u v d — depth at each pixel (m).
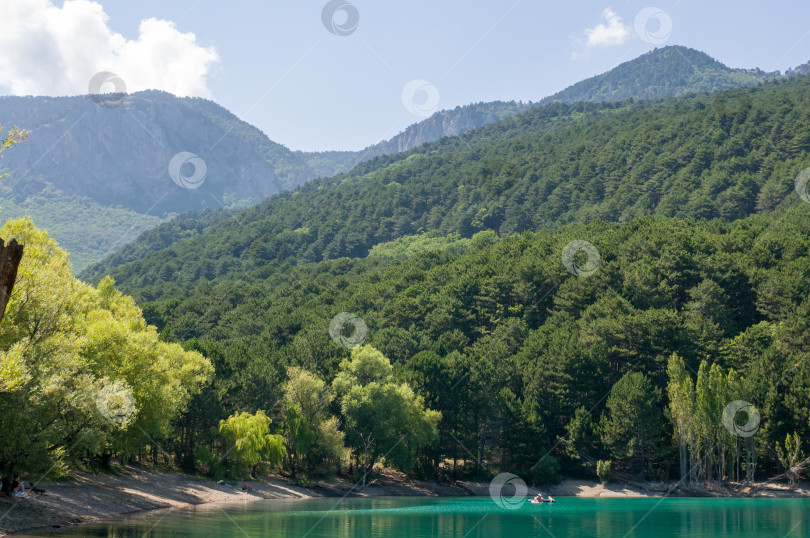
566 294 160.75
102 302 90.69
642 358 130.88
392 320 179.50
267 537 50.75
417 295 195.50
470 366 129.62
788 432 113.81
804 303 131.12
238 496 84.50
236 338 183.25
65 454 51.31
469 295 179.38
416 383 120.38
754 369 119.19
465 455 119.62
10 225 56.75
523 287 169.00
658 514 81.31
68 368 49.97
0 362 39.84
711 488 110.75
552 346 132.00
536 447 118.56
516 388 132.50
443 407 120.62
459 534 60.31
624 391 117.31
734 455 113.31
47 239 57.75
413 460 114.31
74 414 49.78
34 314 49.09
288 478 103.38
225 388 102.06
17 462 47.00
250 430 91.56
